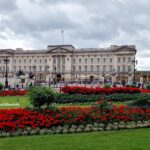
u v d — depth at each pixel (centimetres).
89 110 3259
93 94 5797
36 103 3244
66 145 2391
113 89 6028
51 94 3275
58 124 2964
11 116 2906
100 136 2730
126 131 2991
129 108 3578
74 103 5434
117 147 2350
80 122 3047
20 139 2578
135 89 6275
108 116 3200
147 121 3362
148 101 4453
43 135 2762
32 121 2886
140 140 2586
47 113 3098
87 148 2311
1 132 2728
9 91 7475
